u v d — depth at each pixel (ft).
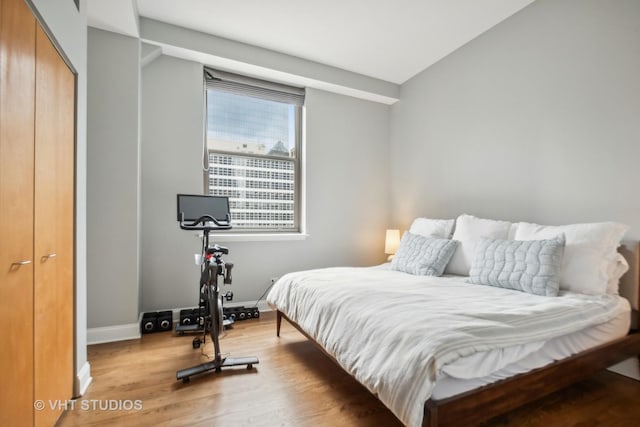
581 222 7.26
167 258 9.67
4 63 3.31
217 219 7.93
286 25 9.26
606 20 6.86
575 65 7.41
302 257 11.93
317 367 6.68
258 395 5.56
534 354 4.55
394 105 13.48
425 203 11.80
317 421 4.82
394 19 8.98
